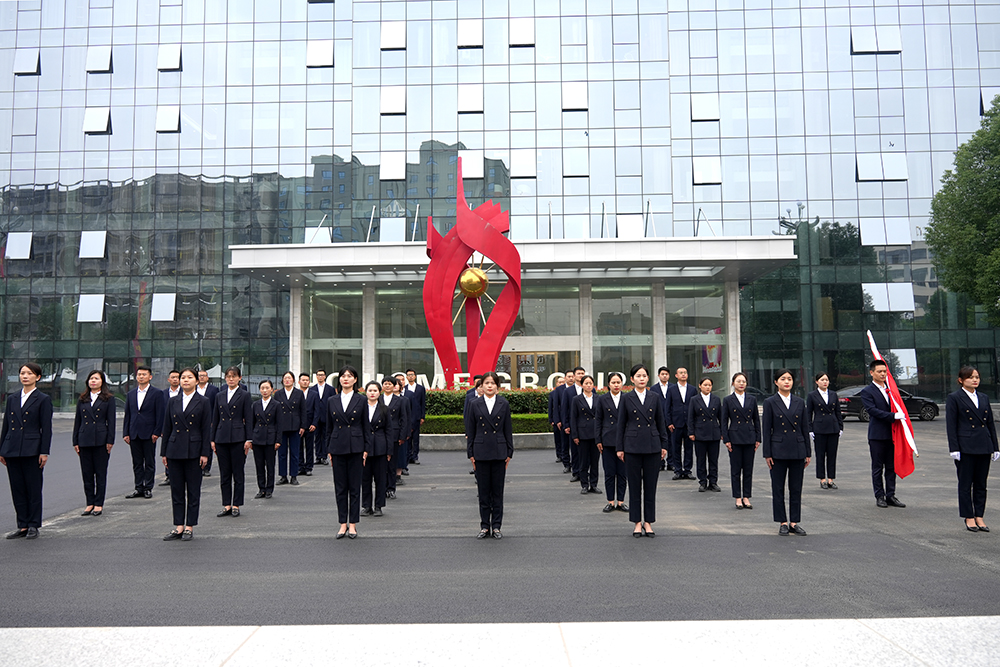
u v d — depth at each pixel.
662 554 6.13
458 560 5.95
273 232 29.58
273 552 6.33
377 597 4.85
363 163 29.47
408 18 30.06
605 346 27.95
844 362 28.28
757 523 7.66
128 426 9.91
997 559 5.89
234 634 4.10
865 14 29.20
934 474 11.48
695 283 28.02
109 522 8.02
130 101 30.48
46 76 30.73
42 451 7.12
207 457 7.11
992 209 21.84
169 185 30.11
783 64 29.12
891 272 28.33
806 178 28.67
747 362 28.58
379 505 8.41
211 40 30.48
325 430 13.90
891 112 28.78
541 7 29.73
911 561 5.82
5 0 31.06
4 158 30.55
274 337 29.53
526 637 4.02
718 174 28.62
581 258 24.08
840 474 11.81
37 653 3.83
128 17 30.78
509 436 7.00
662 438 6.97
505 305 16.91
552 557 6.04
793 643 3.91
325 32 30.22
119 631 4.16
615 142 28.97
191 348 29.56
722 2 29.47
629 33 29.48
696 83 29.14
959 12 29.11
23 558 6.12
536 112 29.28
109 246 30.11
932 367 28.12
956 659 3.69
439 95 29.58
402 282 27.70
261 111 30.06
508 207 28.78
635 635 4.05
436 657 3.74
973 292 22.58
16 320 30.08
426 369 28.09
